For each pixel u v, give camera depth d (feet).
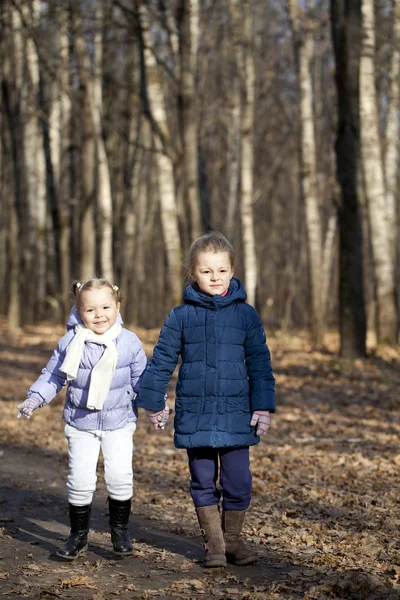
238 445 14.44
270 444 28.84
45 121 83.05
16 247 84.38
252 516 18.69
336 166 51.75
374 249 57.52
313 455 26.58
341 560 14.94
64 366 14.58
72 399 15.01
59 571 14.38
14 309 84.79
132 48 86.99
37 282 106.11
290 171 125.39
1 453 26.48
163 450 27.53
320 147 104.58
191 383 14.57
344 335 52.54
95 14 77.41
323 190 105.40
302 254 114.01
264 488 21.61
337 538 16.71
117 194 97.40
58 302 98.07
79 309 14.89
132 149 92.43
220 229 103.24
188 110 59.82
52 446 28.12
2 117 91.61
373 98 54.75
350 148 50.90
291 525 17.88
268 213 132.57
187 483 22.43
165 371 14.74
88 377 14.83
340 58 51.21
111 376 14.71
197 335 14.67
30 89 84.02
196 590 13.33
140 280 107.14
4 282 126.41
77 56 68.95
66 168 95.96
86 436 15.06
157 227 127.44
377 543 16.14
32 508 19.31
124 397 15.06
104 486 22.03
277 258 125.49
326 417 34.96
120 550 15.17
